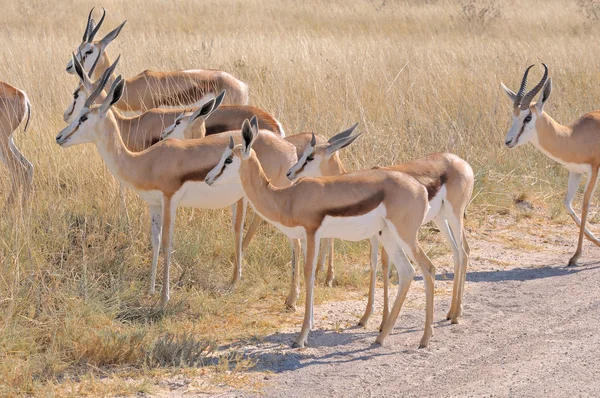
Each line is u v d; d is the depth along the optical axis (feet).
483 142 85.25
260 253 60.18
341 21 177.06
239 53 110.52
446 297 54.39
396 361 43.04
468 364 42.34
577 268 60.29
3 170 66.23
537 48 126.11
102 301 49.98
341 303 53.47
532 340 45.57
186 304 52.08
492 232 69.56
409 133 79.71
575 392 38.17
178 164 51.21
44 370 40.86
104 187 63.05
